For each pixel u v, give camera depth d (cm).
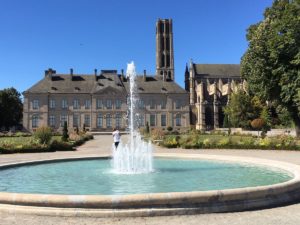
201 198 1051
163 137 5194
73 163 2450
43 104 10744
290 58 4312
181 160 2559
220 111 12350
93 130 10862
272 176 1750
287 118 7256
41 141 3809
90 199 1016
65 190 1416
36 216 1011
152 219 984
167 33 14462
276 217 1016
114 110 10981
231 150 3512
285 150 3456
